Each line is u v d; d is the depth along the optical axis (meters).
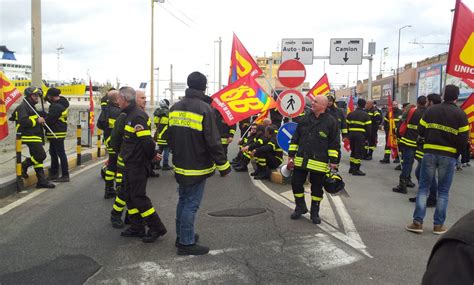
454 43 6.74
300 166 6.41
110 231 5.91
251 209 7.12
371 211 7.23
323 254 5.09
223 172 4.87
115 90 8.23
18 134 8.23
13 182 8.22
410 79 38.38
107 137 8.58
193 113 4.80
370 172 11.75
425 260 4.96
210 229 6.02
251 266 4.70
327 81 10.66
